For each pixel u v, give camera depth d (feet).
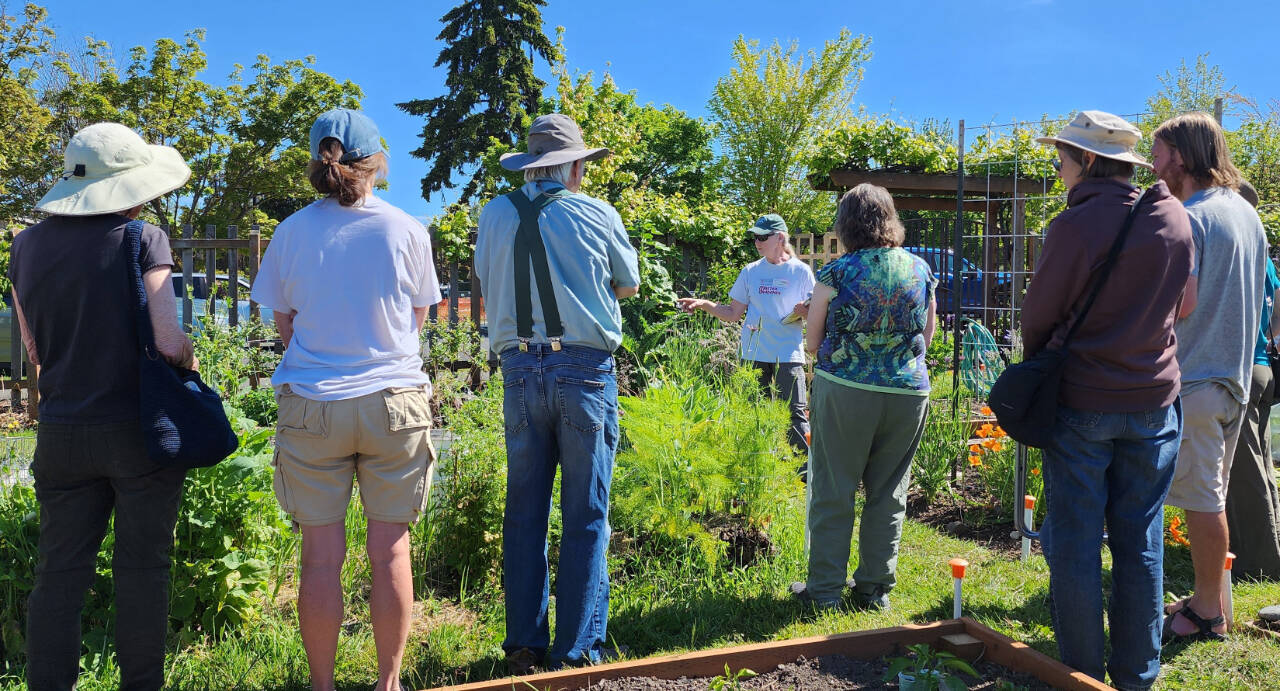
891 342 10.93
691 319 24.34
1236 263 9.83
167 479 8.05
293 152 101.76
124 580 8.02
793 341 18.70
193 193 100.12
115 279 7.70
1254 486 11.94
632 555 12.90
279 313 8.55
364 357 8.14
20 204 84.28
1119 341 8.16
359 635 10.14
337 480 8.26
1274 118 42.45
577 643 9.43
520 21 107.86
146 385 7.65
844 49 89.66
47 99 95.96
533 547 9.65
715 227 34.06
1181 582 12.42
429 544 12.16
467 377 22.49
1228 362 9.93
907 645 9.17
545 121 9.82
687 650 10.16
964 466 17.65
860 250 11.14
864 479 11.68
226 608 10.24
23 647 9.39
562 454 9.55
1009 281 38.01
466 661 9.72
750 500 13.37
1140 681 8.49
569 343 9.40
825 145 39.96
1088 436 8.35
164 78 96.22
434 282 8.85
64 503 7.96
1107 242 8.11
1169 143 10.41
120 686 8.20
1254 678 9.07
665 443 13.08
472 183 103.65
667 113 103.60
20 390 27.78
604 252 9.54
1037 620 10.89
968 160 36.40
